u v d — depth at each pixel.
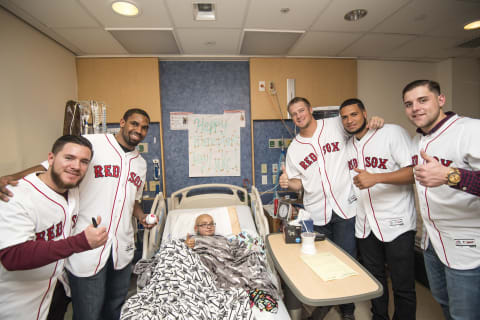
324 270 1.04
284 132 2.66
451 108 2.90
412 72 2.93
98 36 2.00
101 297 1.32
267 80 2.54
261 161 2.65
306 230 1.34
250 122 2.63
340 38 2.20
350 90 2.67
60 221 1.04
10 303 0.93
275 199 2.24
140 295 1.24
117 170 1.40
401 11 1.80
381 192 1.44
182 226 1.99
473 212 1.05
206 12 1.79
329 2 1.65
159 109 2.43
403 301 1.41
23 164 1.69
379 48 2.48
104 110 1.79
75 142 0.98
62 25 1.80
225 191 2.65
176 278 1.28
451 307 1.16
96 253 1.27
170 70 2.54
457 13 1.84
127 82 2.40
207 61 2.58
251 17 1.80
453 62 2.87
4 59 1.55
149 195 2.50
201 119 2.57
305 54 2.53
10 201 0.87
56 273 1.05
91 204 1.30
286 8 1.70
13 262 0.81
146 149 2.50
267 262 1.65
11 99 1.60
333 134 1.74
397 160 1.39
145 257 1.57
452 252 1.12
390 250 1.43
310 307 1.91
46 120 1.93
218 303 1.19
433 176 0.89
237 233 1.97
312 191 1.77
